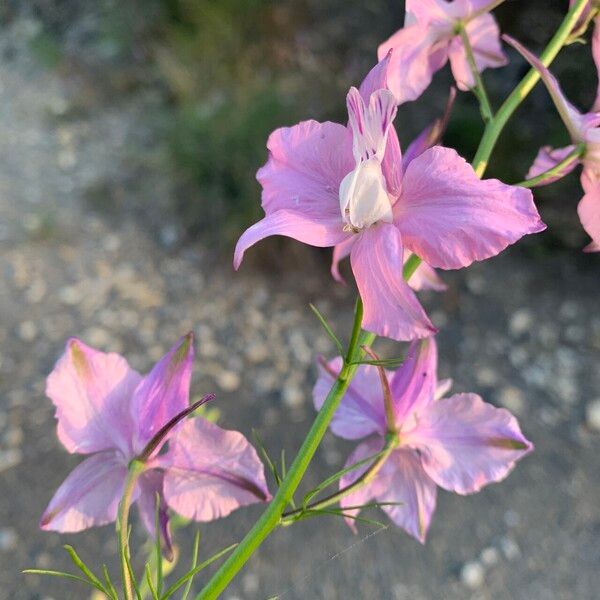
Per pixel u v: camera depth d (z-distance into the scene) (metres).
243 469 0.09
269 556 0.26
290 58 0.51
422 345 0.10
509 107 0.10
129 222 0.43
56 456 0.29
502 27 0.45
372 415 0.11
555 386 0.32
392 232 0.08
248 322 0.36
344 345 0.34
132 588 0.09
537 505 0.28
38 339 0.35
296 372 0.33
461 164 0.08
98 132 0.52
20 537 0.26
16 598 0.24
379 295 0.08
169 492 0.10
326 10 0.54
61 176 0.47
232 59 0.51
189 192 0.43
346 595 0.25
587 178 0.10
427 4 0.11
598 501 0.28
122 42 0.57
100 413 0.10
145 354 0.34
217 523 0.27
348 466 0.10
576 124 0.09
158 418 0.10
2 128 0.52
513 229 0.07
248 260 0.39
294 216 0.08
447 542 0.26
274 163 0.09
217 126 0.42
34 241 0.41
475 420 0.10
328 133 0.09
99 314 0.37
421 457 0.11
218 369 0.33
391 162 0.08
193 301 0.37
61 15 0.64
